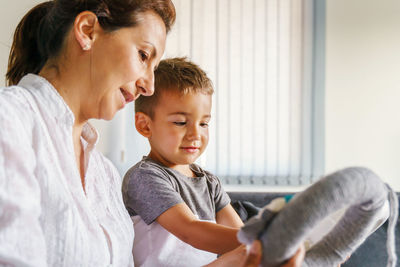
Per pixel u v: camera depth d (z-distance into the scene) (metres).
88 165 0.65
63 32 0.55
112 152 2.30
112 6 0.54
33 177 0.43
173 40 2.76
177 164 0.89
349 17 2.84
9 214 0.39
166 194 0.77
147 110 0.87
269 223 0.36
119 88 0.58
